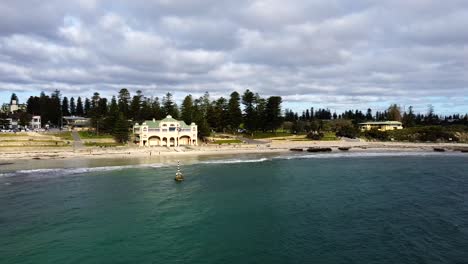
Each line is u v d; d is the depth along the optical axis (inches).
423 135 6501.0
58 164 3326.8
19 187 2332.7
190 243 1402.6
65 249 1339.8
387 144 5689.0
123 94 6879.9
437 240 1428.4
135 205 1937.7
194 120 5659.5
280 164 3592.5
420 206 1926.7
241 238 1456.7
